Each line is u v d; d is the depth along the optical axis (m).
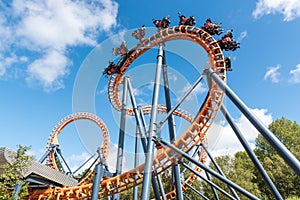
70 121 31.64
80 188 16.14
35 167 14.80
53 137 30.17
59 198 16.97
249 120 9.10
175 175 14.50
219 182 34.88
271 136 7.82
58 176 17.19
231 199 14.84
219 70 15.13
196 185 37.72
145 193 10.29
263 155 52.53
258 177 44.75
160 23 18.16
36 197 16.73
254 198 10.98
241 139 11.39
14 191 12.22
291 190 40.12
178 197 13.98
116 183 15.45
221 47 16.69
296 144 50.56
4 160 12.65
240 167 42.44
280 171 40.66
